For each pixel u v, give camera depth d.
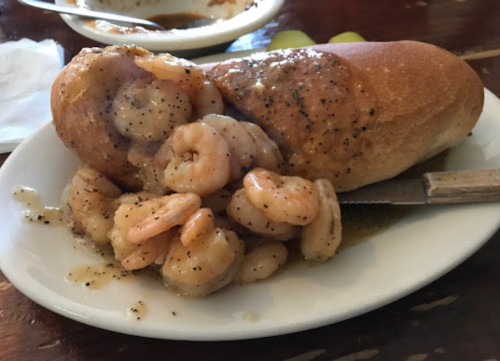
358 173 0.26
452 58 0.28
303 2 0.51
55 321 0.23
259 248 0.24
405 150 0.27
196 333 0.20
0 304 0.23
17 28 0.47
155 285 0.23
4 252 0.23
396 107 0.26
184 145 0.24
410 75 0.26
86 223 0.25
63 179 0.29
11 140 0.32
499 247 0.24
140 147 0.26
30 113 0.35
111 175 0.27
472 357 0.21
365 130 0.25
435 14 0.47
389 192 0.26
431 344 0.21
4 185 0.27
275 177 0.24
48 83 0.37
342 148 0.25
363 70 0.26
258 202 0.22
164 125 0.25
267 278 0.23
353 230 0.26
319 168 0.26
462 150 0.29
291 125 0.25
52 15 0.49
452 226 0.24
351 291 0.22
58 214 0.26
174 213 0.22
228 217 0.25
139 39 0.36
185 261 0.21
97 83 0.26
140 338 0.22
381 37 0.44
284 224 0.23
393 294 0.21
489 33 0.43
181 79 0.24
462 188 0.25
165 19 0.47
